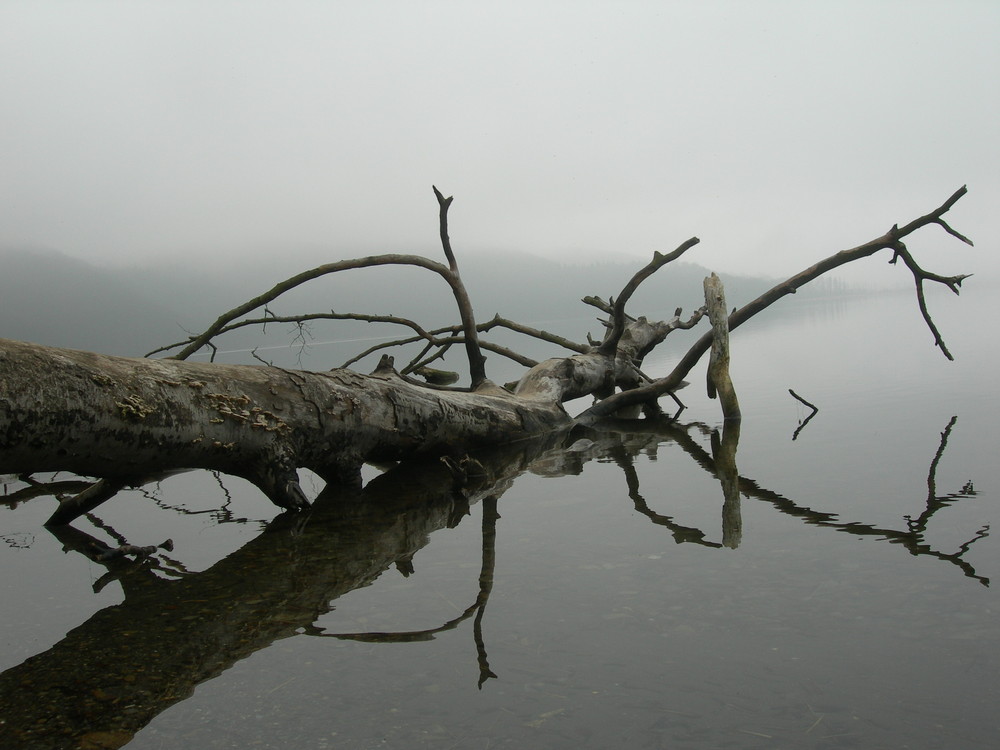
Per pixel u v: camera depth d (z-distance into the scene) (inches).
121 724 96.5
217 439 218.8
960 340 757.3
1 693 107.8
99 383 189.2
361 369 1009.5
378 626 125.1
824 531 161.9
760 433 328.5
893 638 105.1
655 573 141.7
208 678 109.2
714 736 82.7
